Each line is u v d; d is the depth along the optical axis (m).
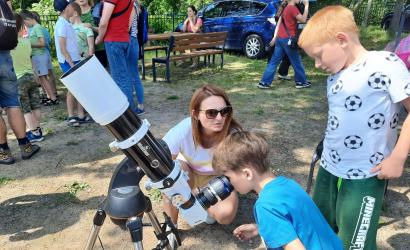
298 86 6.59
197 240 2.70
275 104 5.70
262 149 1.54
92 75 1.09
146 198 1.47
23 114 4.22
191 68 8.36
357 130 1.73
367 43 11.12
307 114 5.24
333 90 1.80
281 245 1.41
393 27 8.03
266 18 8.95
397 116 1.75
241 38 9.42
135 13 4.88
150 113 5.36
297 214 1.45
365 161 1.77
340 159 1.84
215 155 1.63
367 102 1.68
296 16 6.05
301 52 9.48
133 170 1.45
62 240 2.71
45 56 5.54
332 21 1.68
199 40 7.53
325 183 2.02
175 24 13.04
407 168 3.58
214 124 2.33
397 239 2.65
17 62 4.15
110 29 4.56
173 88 6.71
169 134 2.54
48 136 4.55
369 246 1.89
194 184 2.71
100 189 3.36
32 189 3.37
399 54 2.53
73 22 5.25
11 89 3.69
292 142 4.28
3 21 3.39
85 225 2.88
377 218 1.86
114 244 2.67
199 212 1.53
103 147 4.21
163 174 1.34
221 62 8.28
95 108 1.14
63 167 3.77
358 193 1.80
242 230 1.97
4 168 3.75
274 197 1.47
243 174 1.55
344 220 1.88
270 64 6.46
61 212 3.04
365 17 13.69
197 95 2.35
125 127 1.21
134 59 5.04
